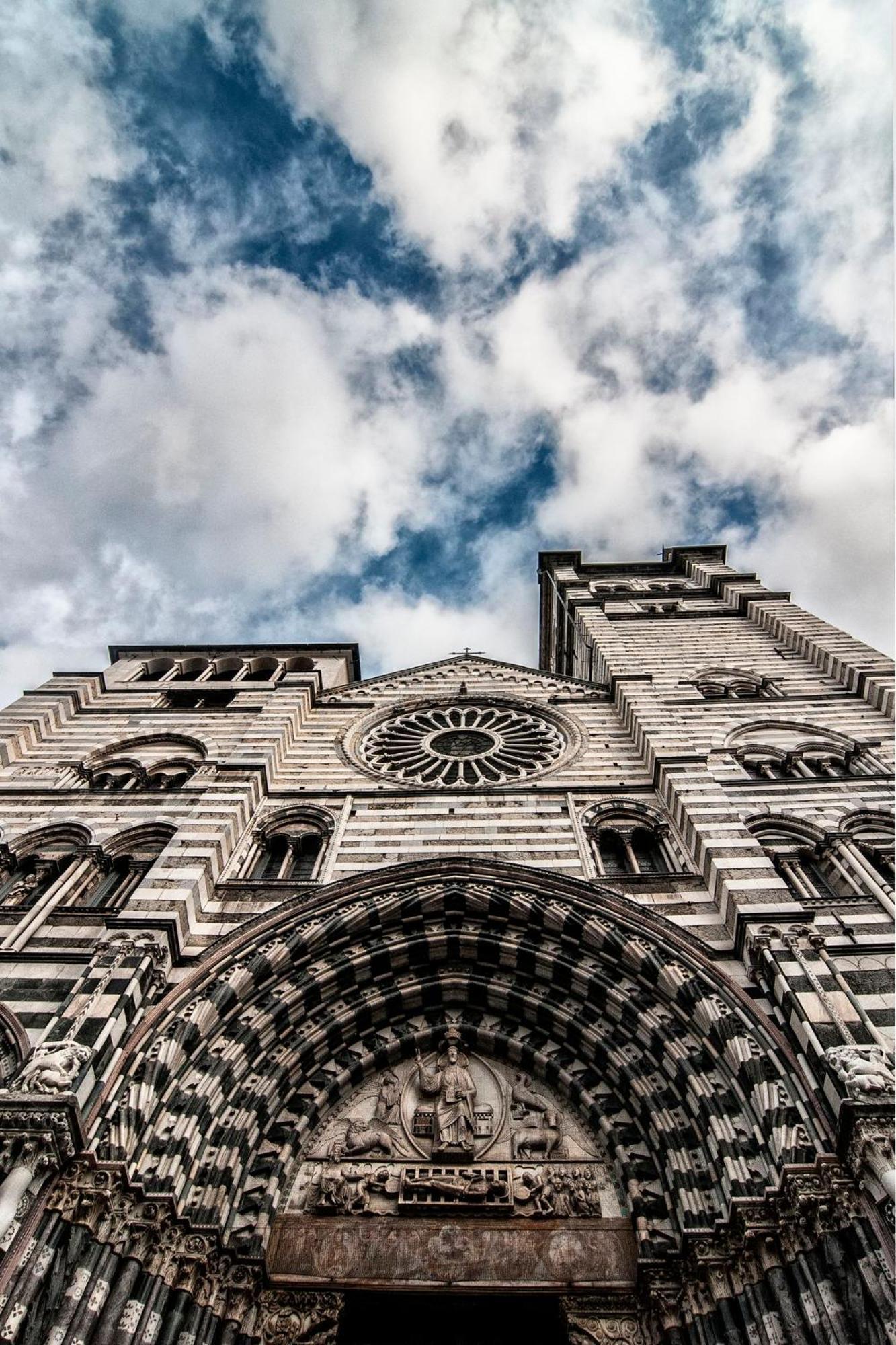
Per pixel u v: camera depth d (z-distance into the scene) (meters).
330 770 28.14
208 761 27.73
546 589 55.84
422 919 20.47
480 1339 14.98
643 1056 17.39
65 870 22.08
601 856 23.33
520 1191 15.88
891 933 17.88
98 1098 14.73
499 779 27.86
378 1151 16.89
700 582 48.59
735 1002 16.75
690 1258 13.91
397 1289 14.56
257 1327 14.27
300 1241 15.26
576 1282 14.52
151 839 23.34
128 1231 13.55
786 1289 12.77
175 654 40.00
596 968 18.97
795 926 17.48
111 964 17.00
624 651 36.94
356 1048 18.83
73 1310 12.41
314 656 40.03
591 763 27.61
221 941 18.88
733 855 20.44
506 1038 18.84
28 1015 16.70
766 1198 13.58
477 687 34.94
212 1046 17.17
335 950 19.64
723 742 27.58
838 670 32.53
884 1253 12.16
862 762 26.72
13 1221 12.46
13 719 30.02
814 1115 14.34
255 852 23.66
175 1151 15.00
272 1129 17.05
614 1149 16.39
